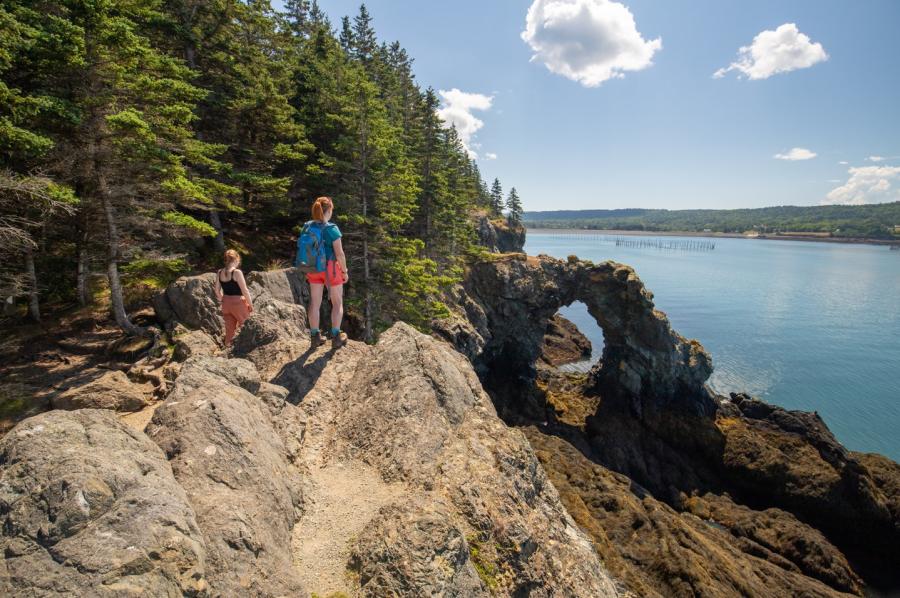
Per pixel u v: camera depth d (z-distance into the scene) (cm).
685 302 9700
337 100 2583
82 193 1314
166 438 427
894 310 8906
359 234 2514
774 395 4906
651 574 2073
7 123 938
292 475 496
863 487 3094
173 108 1315
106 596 239
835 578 2578
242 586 311
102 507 282
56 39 1044
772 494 3381
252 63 2319
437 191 3884
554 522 622
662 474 3803
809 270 15325
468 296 4919
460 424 655
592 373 5266
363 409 634
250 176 2109
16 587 238
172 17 2114
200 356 583
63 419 352
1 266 1241
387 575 373
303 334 995
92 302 1419
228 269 816
